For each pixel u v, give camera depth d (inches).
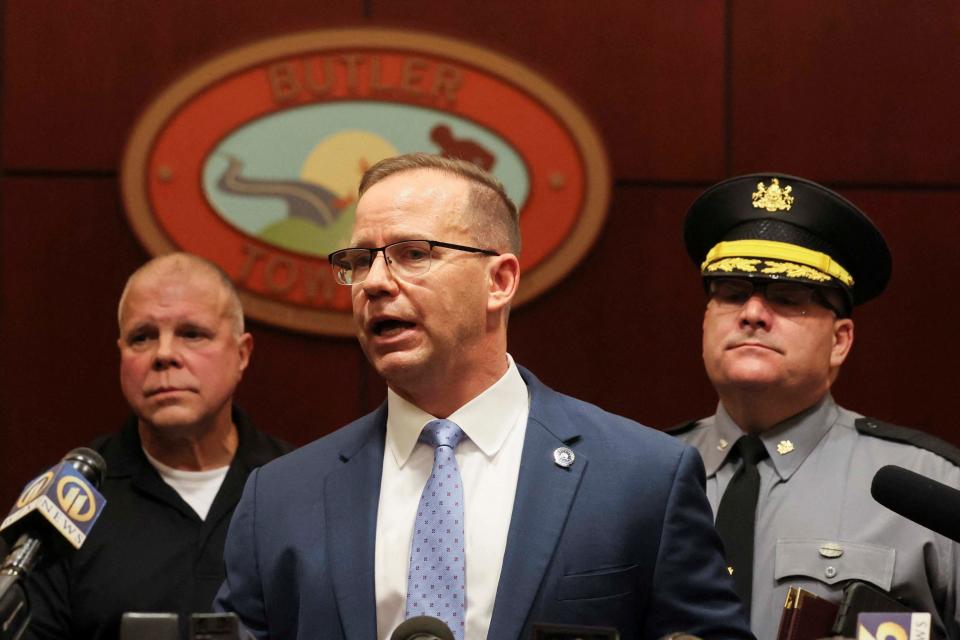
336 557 215.0
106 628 292.8
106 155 407.2
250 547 225.0
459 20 411.2
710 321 293.1
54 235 406.0
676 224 413.1
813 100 415.8
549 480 217.6
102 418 403.9
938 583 267.3
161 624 152.7
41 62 408.5
